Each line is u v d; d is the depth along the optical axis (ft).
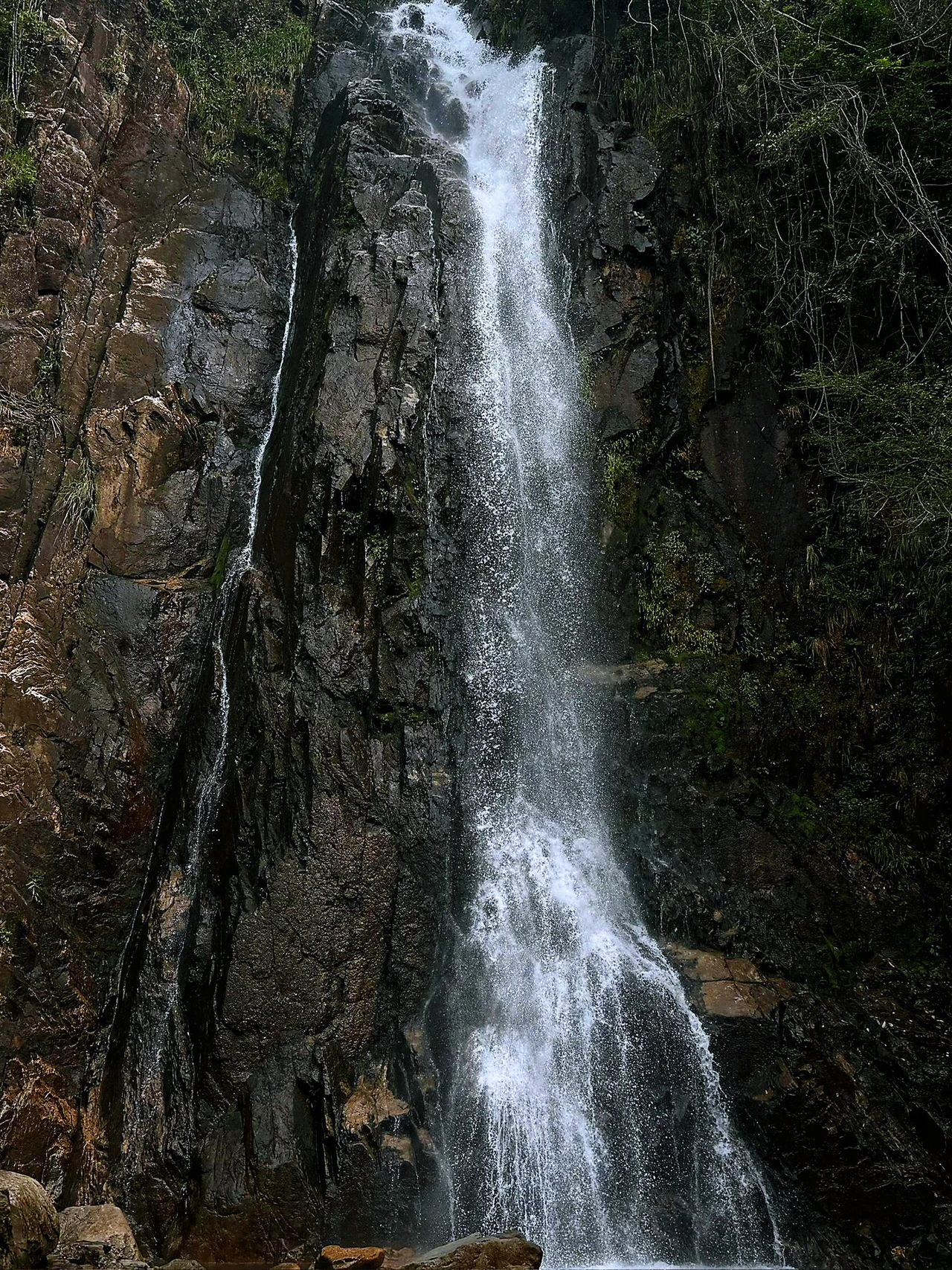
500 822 33.24
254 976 28.76
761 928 33.50
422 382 37.83
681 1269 26.91
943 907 36.01
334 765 31.76
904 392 37.68
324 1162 26.63
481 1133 27.68
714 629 39.37
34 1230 18.53
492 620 36.27
